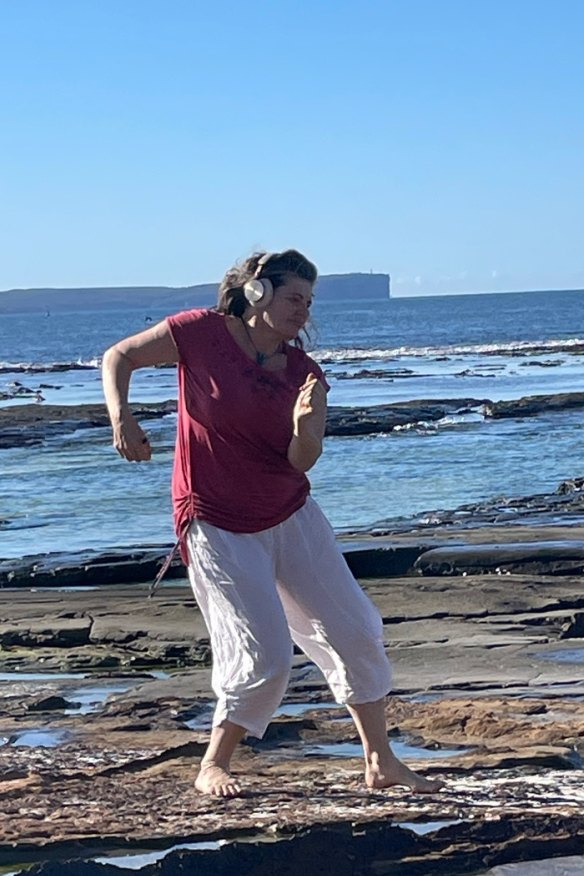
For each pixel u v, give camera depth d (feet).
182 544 18.69
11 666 35.45
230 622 18.34
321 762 21.67
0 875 16.20
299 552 18.69
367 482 84.33
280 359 18.53
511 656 33.09
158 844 17.16
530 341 331.16
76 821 17.95
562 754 21.77
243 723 18.70
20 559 51.78
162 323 18.43
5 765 21.79
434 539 51.11
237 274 18.42
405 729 25.00
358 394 168.25
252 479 18.20
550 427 118.01
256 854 16.75
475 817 18.03
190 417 18.25
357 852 17.17
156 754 22.33
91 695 30.89
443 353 276.00
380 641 19.27
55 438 120.37
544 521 61.11
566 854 17.67
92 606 41.50
